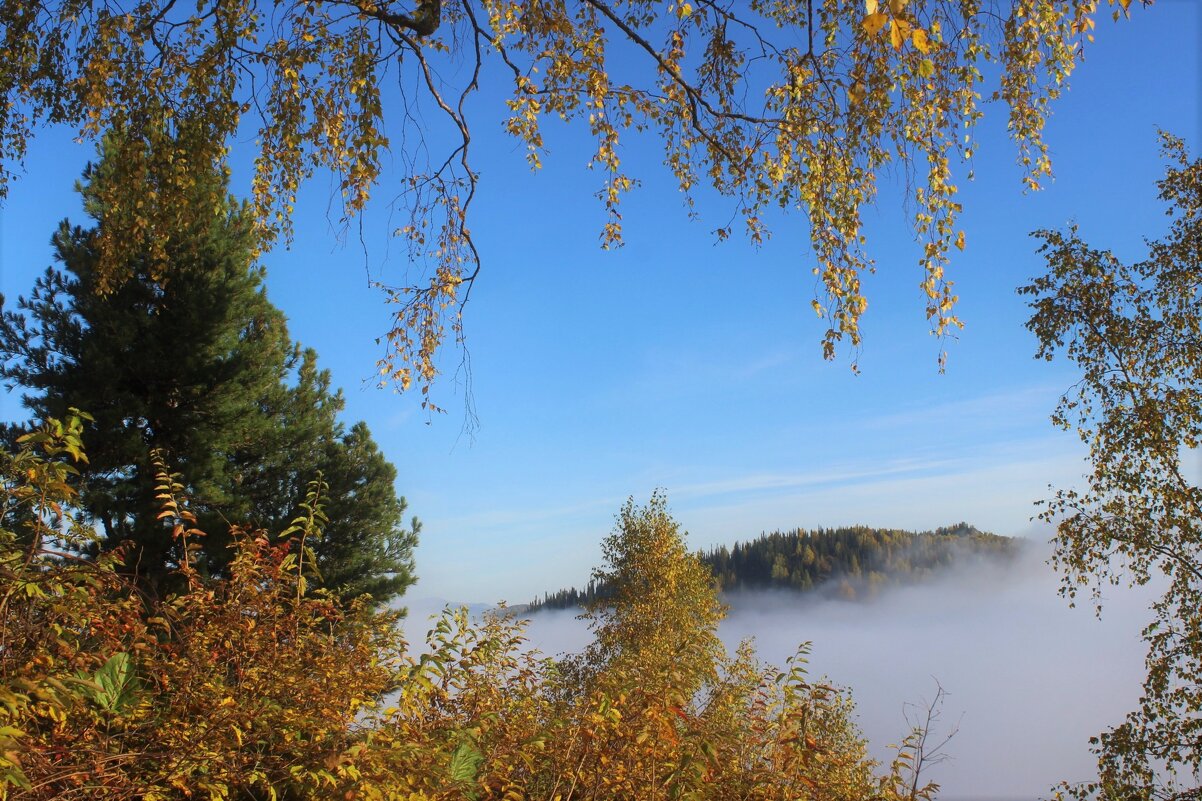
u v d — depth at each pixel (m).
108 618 3.86
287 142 6.91
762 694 5.07
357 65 6.09
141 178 7.34
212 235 15.17
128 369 14.30
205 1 6.73
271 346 16.80
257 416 16.47
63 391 13.94
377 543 16.95
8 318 14.29
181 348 14.48
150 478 13.15
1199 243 16.12
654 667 5.09
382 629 4.95
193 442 14.59
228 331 15.68
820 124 6.59
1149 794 14.53
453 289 7.12
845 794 4.86
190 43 7.37
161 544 12.54
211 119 7.05
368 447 17.34
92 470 13.30
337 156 6.93
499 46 6.73
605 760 4.23
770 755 4.88
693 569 28.44
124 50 7.32
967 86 6.16
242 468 16.52
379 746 3.82
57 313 14.61
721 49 6.72
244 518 13.95
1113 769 15.02
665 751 4.36
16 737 2.68
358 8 6.41
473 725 4.55
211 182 8.45
